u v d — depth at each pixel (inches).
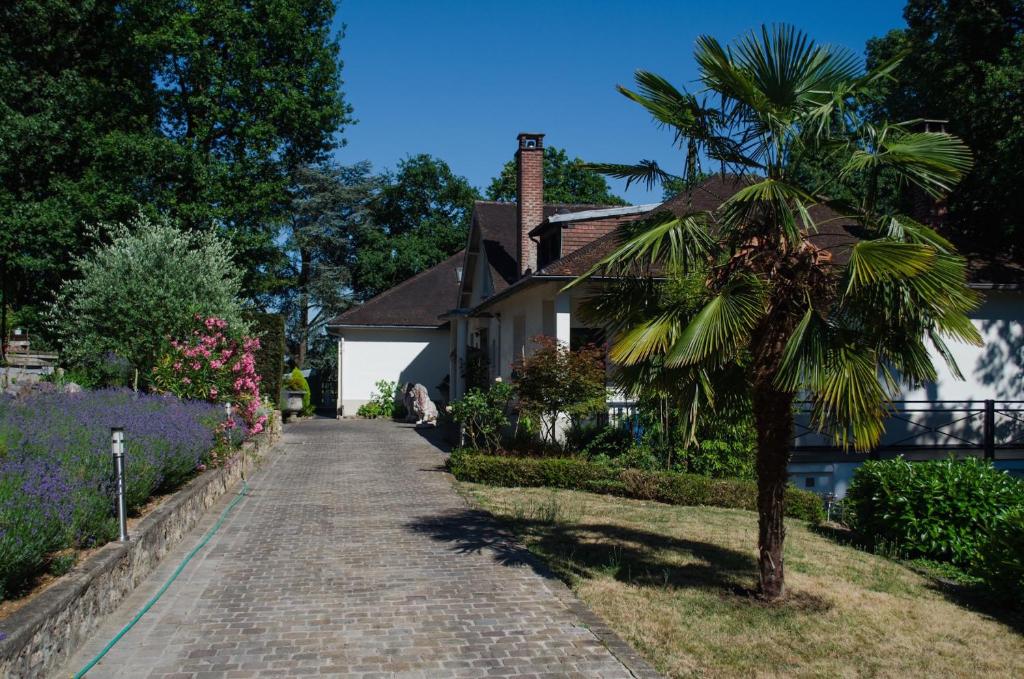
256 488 481.7
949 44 756.0
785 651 210.1
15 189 873.5
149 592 252.1
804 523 433.4
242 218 1013.2
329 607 242.1
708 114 257.3
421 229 1715.1
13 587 191.6
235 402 563.5
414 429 960.9
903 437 596.7
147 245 631.2
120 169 887.7
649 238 242.2
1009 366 612.1
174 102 1028.5
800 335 222.4
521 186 802.2
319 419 1191.6
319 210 1599.4
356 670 191.9
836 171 265.7
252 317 838.5
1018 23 734.5
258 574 280.4
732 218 236.8
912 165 231.6
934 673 199.2
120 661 195.0
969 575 316.5
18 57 880.3
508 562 299.1
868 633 228.4
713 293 244.4
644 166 285.9
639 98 259.0
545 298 625.0
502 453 534.6
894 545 350.3
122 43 936.9
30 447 262.2
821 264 245.8
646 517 398.3
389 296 1267.2
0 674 149.0
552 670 193.0
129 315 601.3
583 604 247.1
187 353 538.9
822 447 546.0
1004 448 585.3
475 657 201.0
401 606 243.4
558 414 549.0
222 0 995.3
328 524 370.9
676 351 225.5
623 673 191.6
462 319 959.6
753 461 482.3
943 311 229.0
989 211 762.8
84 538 233.9
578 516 396.2
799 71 241.0
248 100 1038.4
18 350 722.8
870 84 249.4
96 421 341.7
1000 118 698.2
